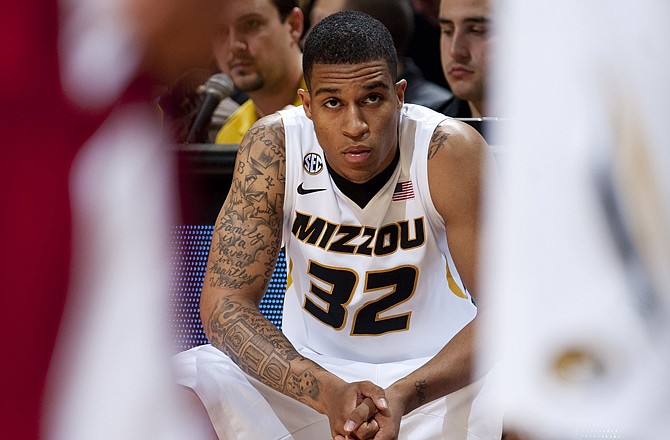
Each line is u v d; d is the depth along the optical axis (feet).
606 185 6.18
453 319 25.71
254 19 34.83
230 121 36.81
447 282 25.80
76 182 9.93
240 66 35.14
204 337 30.63
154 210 10.38
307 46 22.52
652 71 6.08
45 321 10.00
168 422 10.46
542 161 6.23
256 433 22.97
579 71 6.12
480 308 23.48
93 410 10.08
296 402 23.17
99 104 9.71
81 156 9.89
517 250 6.31
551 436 6.33
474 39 34.50
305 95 23.71
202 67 9.55
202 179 30.37
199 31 9.14
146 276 10.26
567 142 6.18
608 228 6.18
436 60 38.24
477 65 34.65
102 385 10.10
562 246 6.22
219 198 30.42
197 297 30.55
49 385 10.06
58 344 10.07
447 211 24.04
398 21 35.83
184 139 31.55
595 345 6.22
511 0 6.25
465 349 22.49
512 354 6.35
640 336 6.18
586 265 6.19
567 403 6.25
